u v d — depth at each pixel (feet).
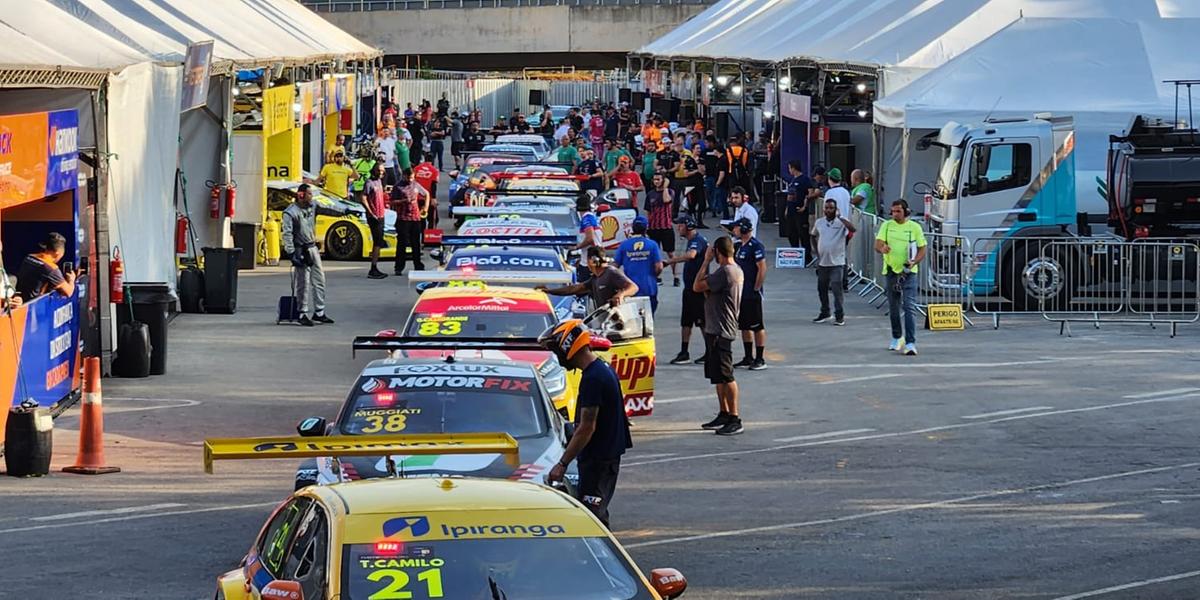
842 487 61.62
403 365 53.78
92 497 59.06
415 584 28.50
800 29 184.44
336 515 30.66
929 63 138.51
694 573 48.44
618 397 45.85
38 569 48.29
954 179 112.98
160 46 103.45
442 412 50.44
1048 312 108.88
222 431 71.92
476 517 30.83
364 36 374.63
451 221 186.19
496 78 367.45
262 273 137.69
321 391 82.58
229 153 129.29
